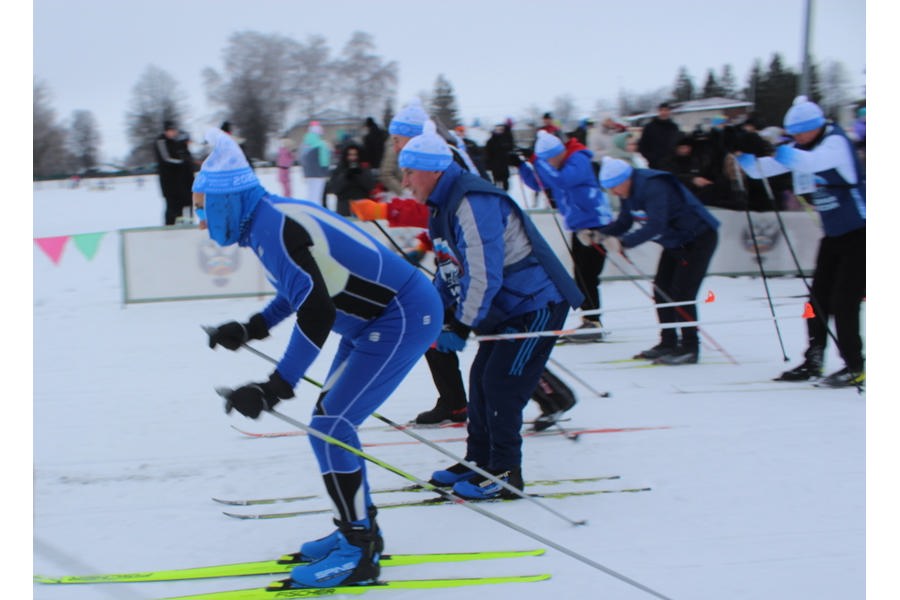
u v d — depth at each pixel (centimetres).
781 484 309
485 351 309
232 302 706
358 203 350
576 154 544
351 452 229
